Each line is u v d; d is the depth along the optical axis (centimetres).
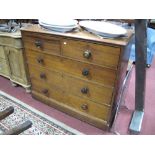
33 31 150
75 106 167
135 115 170
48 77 169
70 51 140
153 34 274
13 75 212
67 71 151
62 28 137
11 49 191
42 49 156
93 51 129
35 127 160
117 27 137
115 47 119
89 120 162
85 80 145
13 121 167
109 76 132
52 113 178
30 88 203
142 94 165
